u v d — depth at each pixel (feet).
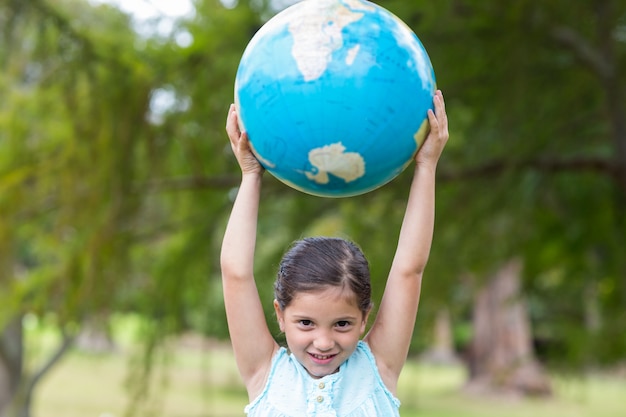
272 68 8.32
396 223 24.26
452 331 101.45
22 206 24.48
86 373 74.90
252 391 9.20
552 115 25.45
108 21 24.91
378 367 9.21
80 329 25.07
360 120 8.21
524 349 69.62
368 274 8.52
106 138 23.47
